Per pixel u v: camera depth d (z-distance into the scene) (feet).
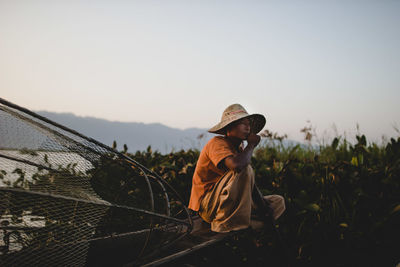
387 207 8.16
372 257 8.20
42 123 4.93
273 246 8.96
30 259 4.81
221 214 6.73
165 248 5.75
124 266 5.30
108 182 8.29
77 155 5.30
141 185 9.07
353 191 8.39
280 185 9.48
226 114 7.76
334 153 13.87
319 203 8.64
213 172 7.51
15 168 4.67
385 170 8.89
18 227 4.77
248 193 6.73
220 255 9.05
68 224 5.10
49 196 4.07
